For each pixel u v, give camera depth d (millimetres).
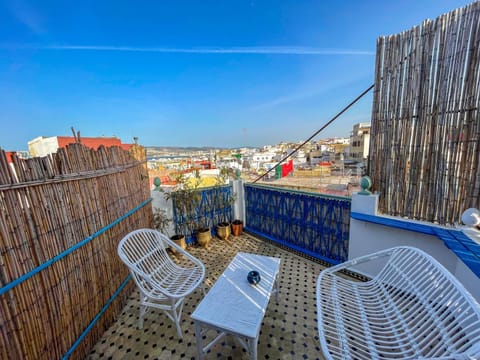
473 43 1589
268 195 3506
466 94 1668
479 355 770
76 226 1539
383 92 2123
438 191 1909
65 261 1435
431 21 1758
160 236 2209
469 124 1686
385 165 2195
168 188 3430
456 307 1070
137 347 1662
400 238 2100
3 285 1048
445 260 1869
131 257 1890
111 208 1978
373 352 1134
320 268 2740
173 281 1938
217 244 3531
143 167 2736
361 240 2389
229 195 3955
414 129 1965
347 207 2529
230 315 1354
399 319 1312
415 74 1897
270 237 3545
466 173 1749
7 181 1079
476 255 1443
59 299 1376
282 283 2432
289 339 1694
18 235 1131
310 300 2143
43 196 1290
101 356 1594
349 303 1492
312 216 2922
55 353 1330
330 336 1214
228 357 1550
